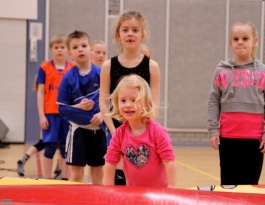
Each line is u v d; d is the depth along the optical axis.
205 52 11.70
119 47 4.18
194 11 11.61
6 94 10.82
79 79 4.68
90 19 11.27
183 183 6.29
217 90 4.28
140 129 3.33
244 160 4.15
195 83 11.70
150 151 3.29
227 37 11.73
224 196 3.10
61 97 4.66
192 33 11.62
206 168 7.72
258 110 4.14
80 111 4.51
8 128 10.80
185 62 11.66
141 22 3.96
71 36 4.76
